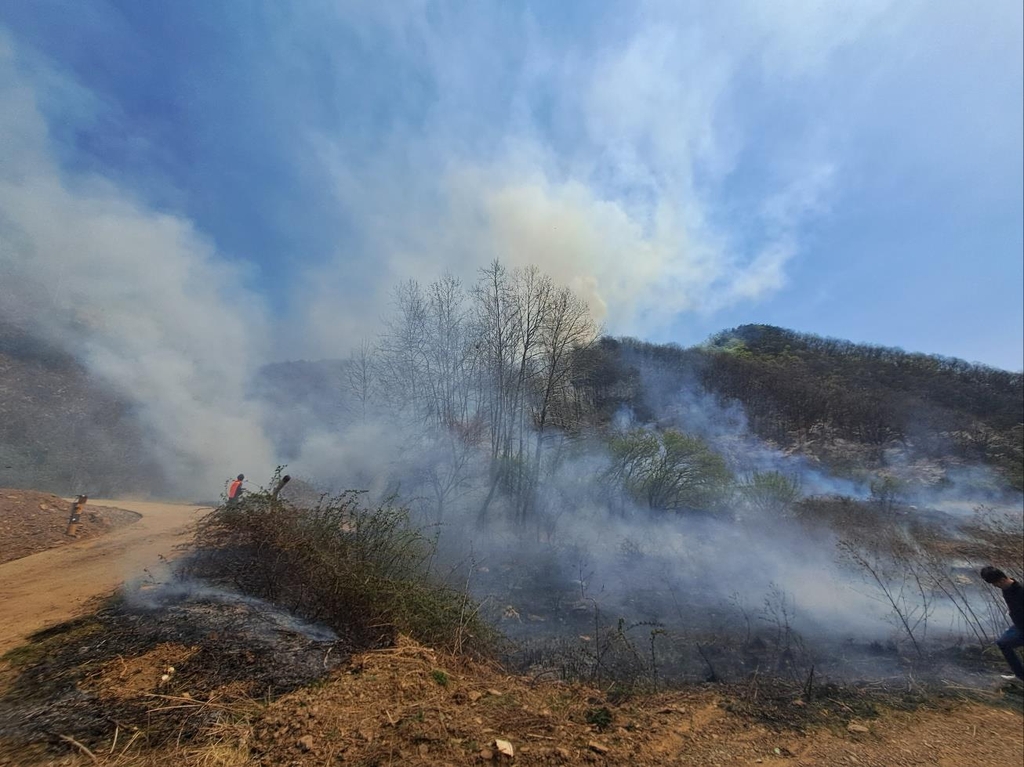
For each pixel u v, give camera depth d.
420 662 3.46
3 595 5.01
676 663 4.57
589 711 3.13
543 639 5.27
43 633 3.88
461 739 2.62
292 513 5.06
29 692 2.92
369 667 3.30
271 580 4.62
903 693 3.88
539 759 2.51
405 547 4.88
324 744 2.48
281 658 3.33
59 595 4.89
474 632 4.27
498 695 3.22
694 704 3.45
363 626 3.92
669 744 2.82
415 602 4.14
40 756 2.35
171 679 3.04
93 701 2.79
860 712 3.49
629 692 3.54
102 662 3.26
